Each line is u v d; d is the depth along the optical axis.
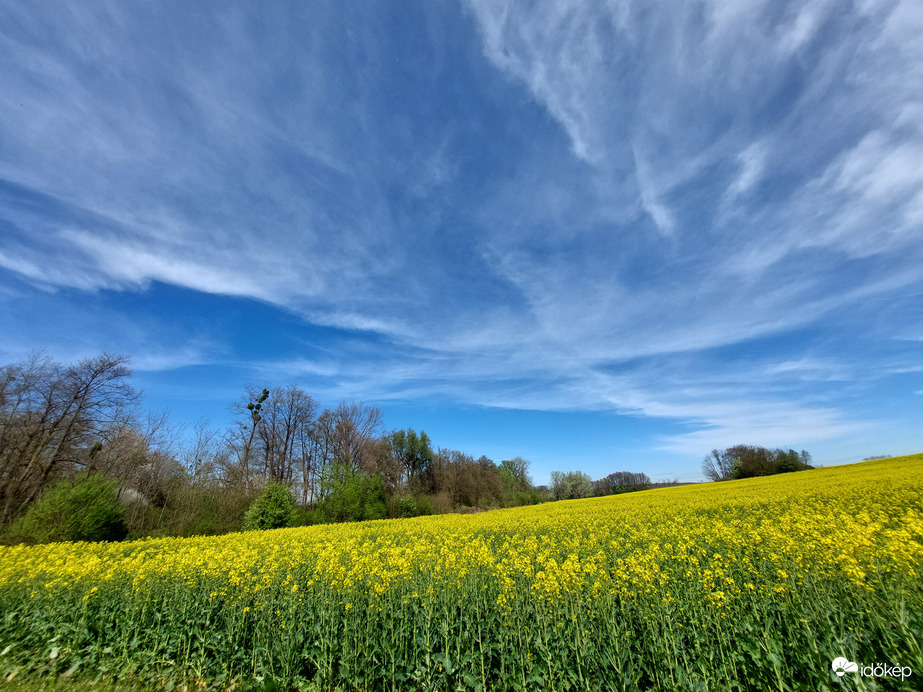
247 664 5.92
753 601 5.04
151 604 7.32
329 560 8.27
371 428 53.72
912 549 5.05
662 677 4.27
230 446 40.56
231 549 11.44
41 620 7.17
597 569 6.73
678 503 20.39
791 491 19.59
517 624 5.23
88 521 18.14
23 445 26.27
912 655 3.86
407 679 5.04
